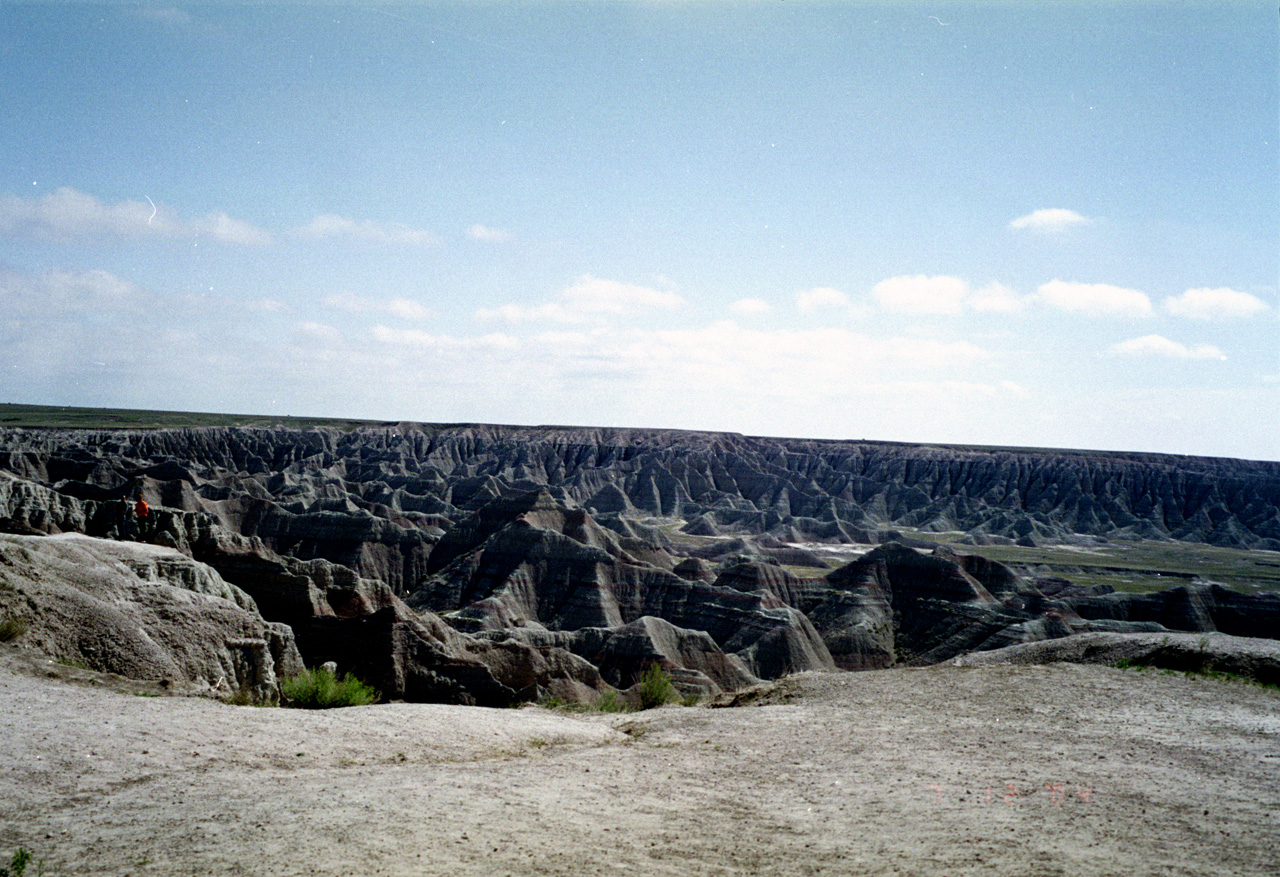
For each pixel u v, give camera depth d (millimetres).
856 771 15789
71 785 13547
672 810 13125
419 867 10047
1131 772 15195
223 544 56219
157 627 30359
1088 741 17781
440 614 91875
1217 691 22906
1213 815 12477
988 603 95812
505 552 105938
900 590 102250
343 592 56969
